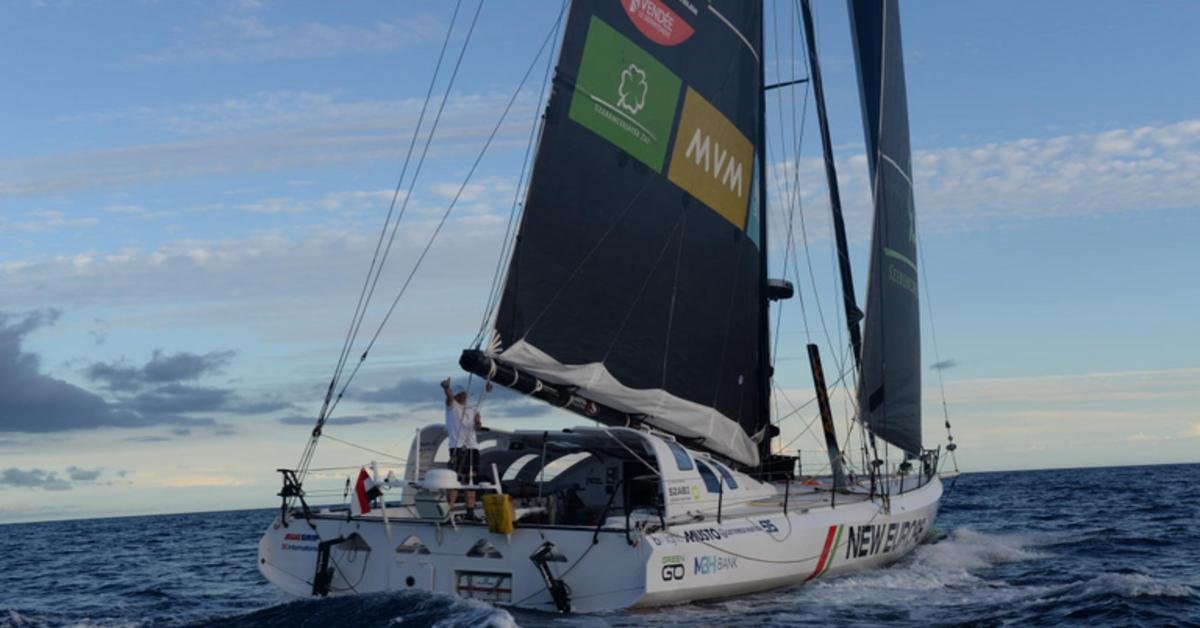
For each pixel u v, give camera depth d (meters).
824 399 17.02
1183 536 22.17
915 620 11.32
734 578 11.39
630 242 13.02
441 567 11.09
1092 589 12.96
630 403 13.03
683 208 13.76
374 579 11.41
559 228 12.20
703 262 14.09
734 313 14.69
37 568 26.47
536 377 12.06
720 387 14.42
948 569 15.88
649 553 10.23
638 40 13.11
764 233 15.97
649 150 13.26
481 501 11.55
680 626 10.55
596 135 12.59
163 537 42.84
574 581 10.49
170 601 16.17
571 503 13.02
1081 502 39.31
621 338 12.89
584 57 12.44
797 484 17.00
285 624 10.17
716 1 14.30
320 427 11.64
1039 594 12.95
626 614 10.80
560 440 12.13
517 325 11.77
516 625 9.27
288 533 11.92
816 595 12.81
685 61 13.82
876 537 14.77
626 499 10.54
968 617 11.48
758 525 12.00
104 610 14.73
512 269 11.72
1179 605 12.05
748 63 14.97
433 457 12.90
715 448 14.40
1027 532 24.69
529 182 11.88
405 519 11.27
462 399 11.88
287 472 11.86
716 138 14.34
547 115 12.03
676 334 13.66
